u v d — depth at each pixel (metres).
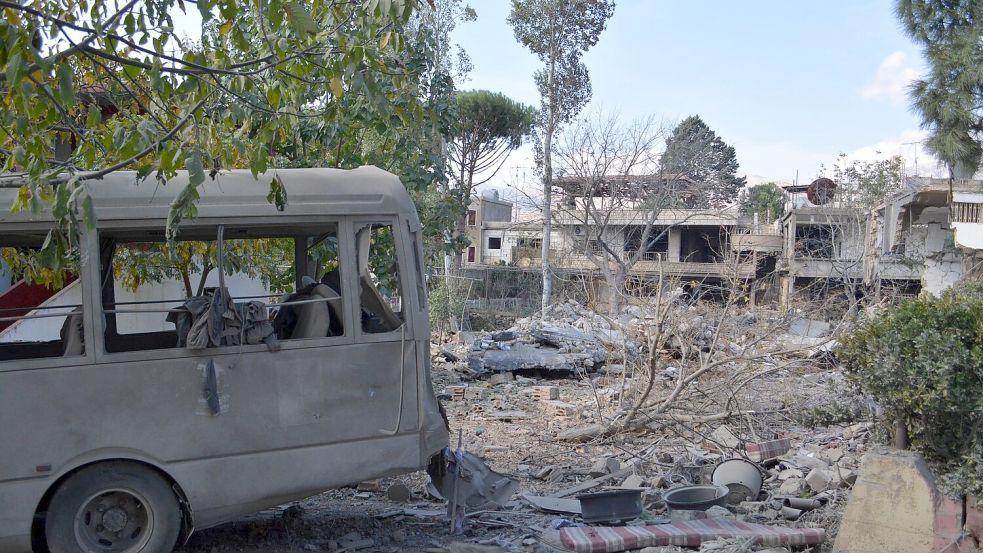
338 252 6.34
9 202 5.77
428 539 6.88
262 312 6.07
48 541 5.58
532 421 13.48
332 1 6.12
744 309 13.84
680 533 6.30
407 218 6.52
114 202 5.88
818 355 13.81
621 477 8.93
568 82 38.25
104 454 5.64
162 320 9.27
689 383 11.00
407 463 6.38
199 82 5.77
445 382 17.72
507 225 52.84
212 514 5.90
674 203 38.34
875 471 6.04
